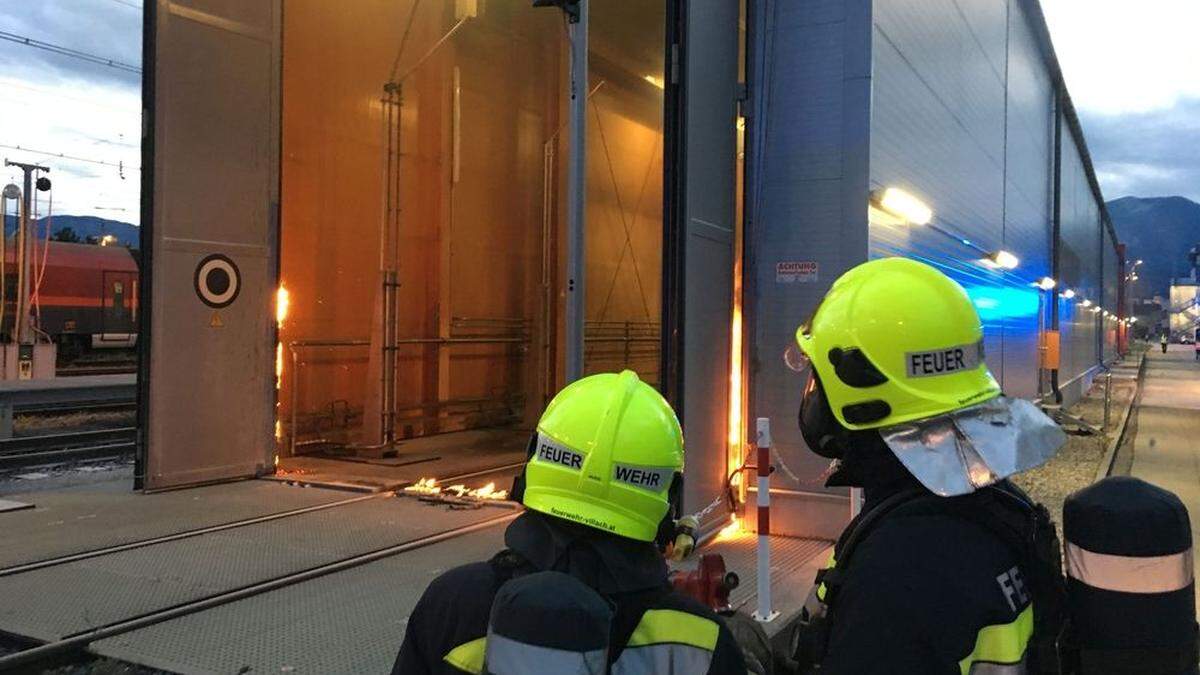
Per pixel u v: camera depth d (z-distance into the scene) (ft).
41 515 21.86
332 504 23.61
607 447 4.92
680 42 18.83
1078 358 94.43
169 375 25.44
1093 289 129.49
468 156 41.60
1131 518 4.53
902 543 4.45
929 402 4.95
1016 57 52.21
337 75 34.63
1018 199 53.47
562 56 46.19
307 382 33.63
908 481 5.02
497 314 43.96
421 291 39.14
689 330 19.07
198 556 18.07
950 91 31.89
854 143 20.83
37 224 69.31
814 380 5.58
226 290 26.84
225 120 26.73
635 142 49.65
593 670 3.90
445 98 39.68
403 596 15.56
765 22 21.71
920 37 26.68
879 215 22.62
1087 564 4.64
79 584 16.01
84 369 86.89
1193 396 92.12
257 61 27.61
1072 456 43.04
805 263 21.22
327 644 13.20
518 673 3.85
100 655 12.85
